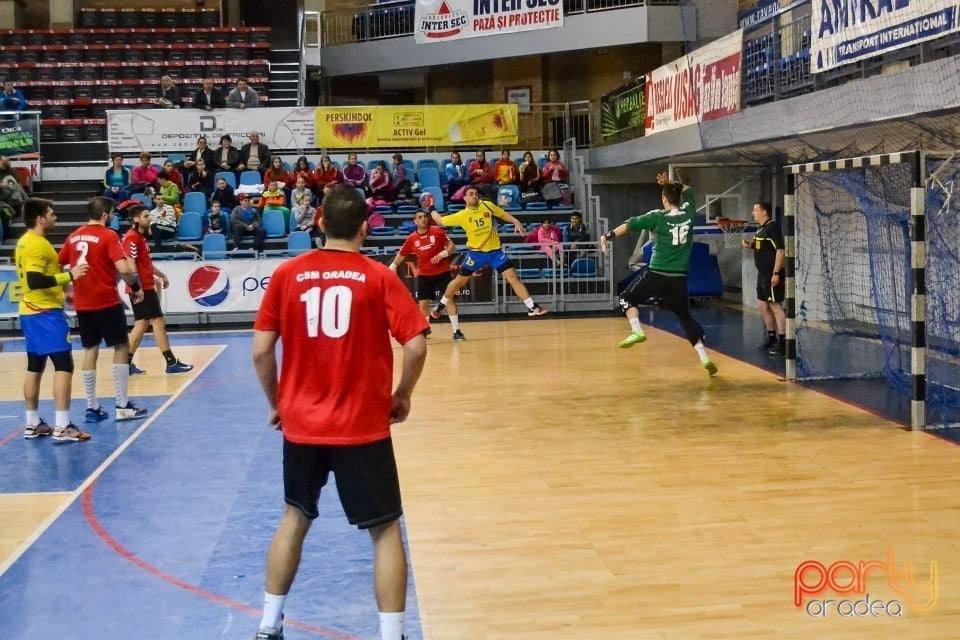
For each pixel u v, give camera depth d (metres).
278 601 3.91
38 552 5.38
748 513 5.84
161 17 26.44
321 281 3.84
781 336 12.38
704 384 10.32
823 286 12.73
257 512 6.09
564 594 4.64
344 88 27.19
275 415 4.08
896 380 9.91
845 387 9.96
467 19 22.05
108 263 8.91
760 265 12.45
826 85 11.66
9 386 11.36
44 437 8.41
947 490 6.24
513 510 6.02
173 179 20.00
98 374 11.98
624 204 21.42
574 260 18.88
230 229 19.02
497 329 15.93
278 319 3.90
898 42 9.56
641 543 5.34
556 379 10.81
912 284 8.04
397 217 20.22
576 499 6.23
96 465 7.37
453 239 19.44
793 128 11.72
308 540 5.50
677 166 15.80
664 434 8.03
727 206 19.08
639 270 19.06
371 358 3.83
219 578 4.94
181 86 24.02
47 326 8.09
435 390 10.23
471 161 21.17
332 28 25.05
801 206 12.96
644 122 17.69
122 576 4.99
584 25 20.66
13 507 6.28
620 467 7.00
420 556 5.21
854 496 6.14
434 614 4.43
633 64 23.41
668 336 14.39
